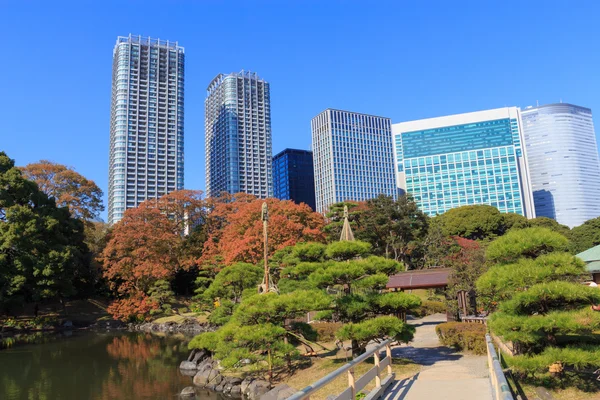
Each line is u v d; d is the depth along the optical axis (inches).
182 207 2482.8
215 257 1859.0
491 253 508.4
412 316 1478.8
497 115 6269.7
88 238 2596.0
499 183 6072.8
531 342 465.1
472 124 6343.5
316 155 6437.0
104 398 788.6
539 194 7440.9
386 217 2190.0
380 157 6397.6
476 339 721.0
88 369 1052.5
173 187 5206.7
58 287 1887.3
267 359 755.4
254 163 6456.7
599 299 419.2
